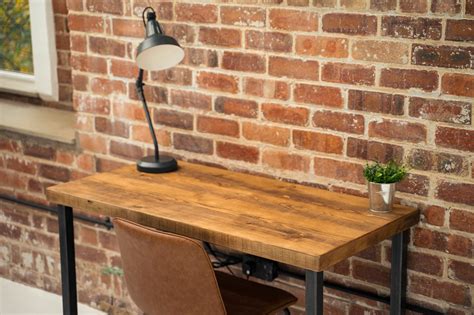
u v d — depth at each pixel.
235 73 3.28
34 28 4.17
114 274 3.89
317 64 3.06
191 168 3.39
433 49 2.79
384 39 2.89
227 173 3.33
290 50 3.11
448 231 2.90
